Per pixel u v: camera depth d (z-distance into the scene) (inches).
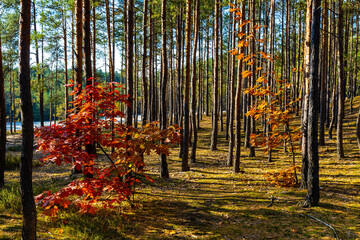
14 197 240.2
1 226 181.5
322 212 236.5
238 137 426.9
